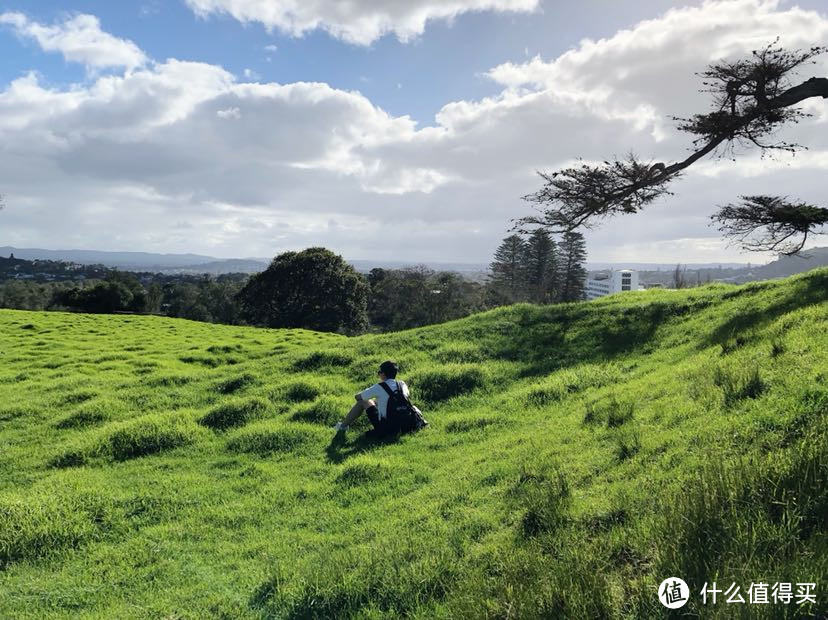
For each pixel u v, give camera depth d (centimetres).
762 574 310
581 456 629
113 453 952
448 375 1211
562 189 1859
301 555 551
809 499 367
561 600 341
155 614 466
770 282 1449
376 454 860
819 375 594
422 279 7694
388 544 511
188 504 727
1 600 512
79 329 2689
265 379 1403
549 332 1503
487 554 454
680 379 814
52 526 636
